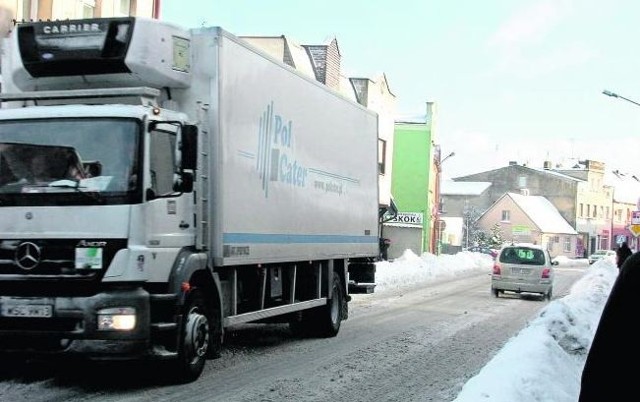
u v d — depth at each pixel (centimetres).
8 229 772
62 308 752
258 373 946
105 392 796
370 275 1574
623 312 263
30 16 1686
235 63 948
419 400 831
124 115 787
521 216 8538
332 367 1010
